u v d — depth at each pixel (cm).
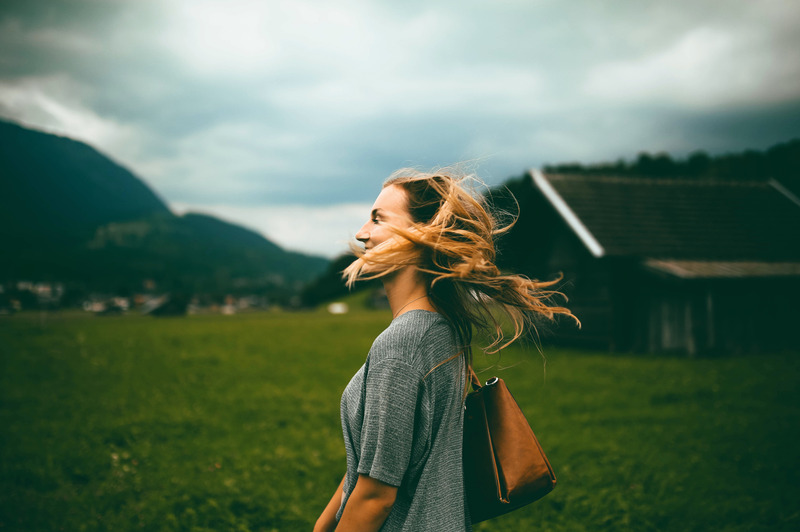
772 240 2081
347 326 3241
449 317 150
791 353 1675
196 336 2442
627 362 1555
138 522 485
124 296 18725
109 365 1491
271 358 1711
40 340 2119
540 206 2247
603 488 548
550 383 1215
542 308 154
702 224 2111
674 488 543
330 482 586
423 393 132
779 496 518
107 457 667
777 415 864
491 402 148
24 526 475
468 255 143
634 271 1883
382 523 128
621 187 2227
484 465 141
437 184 151
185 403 1014
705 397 1032
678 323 1766
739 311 1752
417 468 133
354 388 144
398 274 150
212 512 500
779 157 7169
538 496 140
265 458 671
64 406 971
